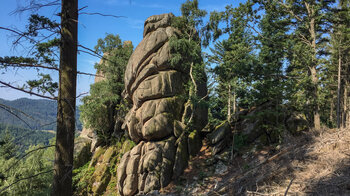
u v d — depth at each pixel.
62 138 4.48
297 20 22.50
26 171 22.98
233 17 23.44
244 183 9.15
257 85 18.70
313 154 9.18
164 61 21.00
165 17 23.69
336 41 18.38
